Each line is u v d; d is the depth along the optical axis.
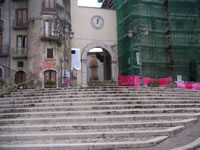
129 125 7.42
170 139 6.54
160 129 7.21
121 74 25.03
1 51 23.77
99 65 41.50
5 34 24.22
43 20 22.47
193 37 24.02
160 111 8.86
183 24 24.25
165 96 11.65
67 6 24.22
